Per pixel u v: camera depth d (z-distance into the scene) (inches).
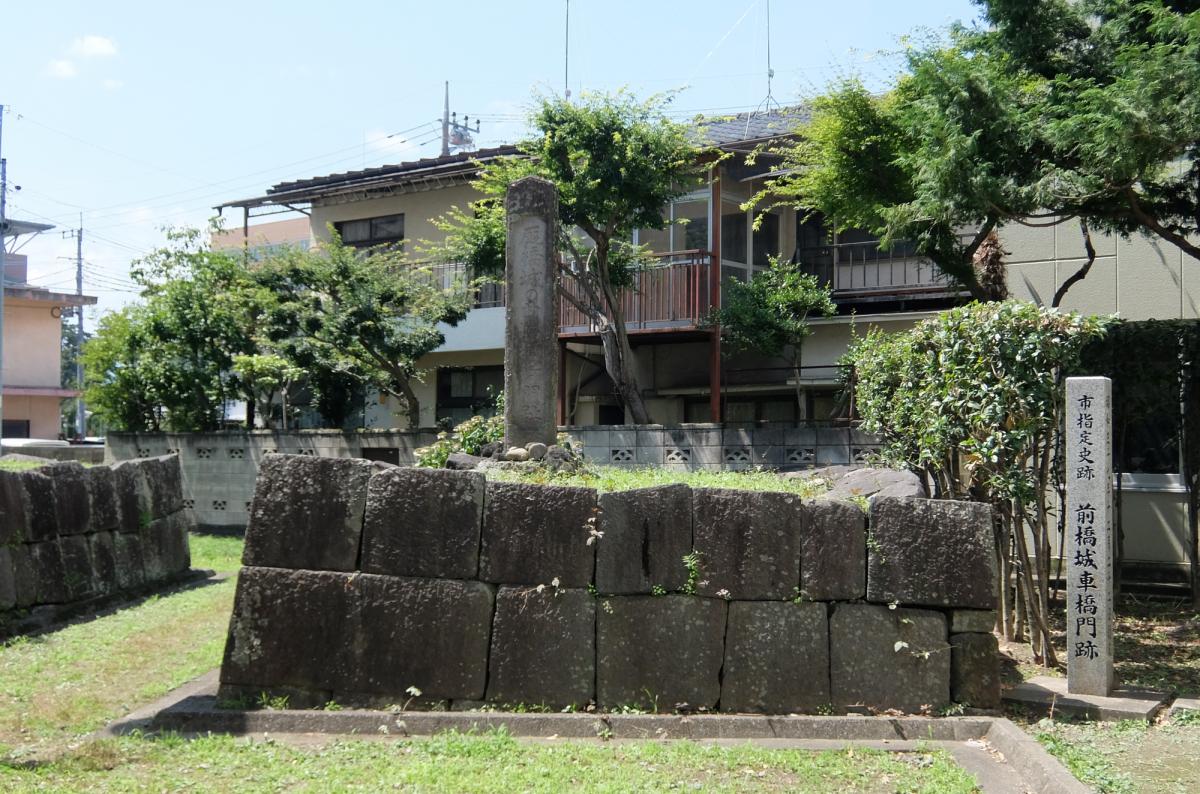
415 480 252.5
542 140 531.2
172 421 711.7
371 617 247.9
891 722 237.6
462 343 726.5
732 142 616.1
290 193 798.5
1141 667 299.1
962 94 359.6
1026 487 290.2
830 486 309.6
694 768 211.0
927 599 247.1
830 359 605.0
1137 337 393.1
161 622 383.9
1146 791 199.9
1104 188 343.0
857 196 486.3
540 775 204.2
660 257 631.8
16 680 299.9
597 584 248.2
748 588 248.1
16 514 380.5
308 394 806.5
